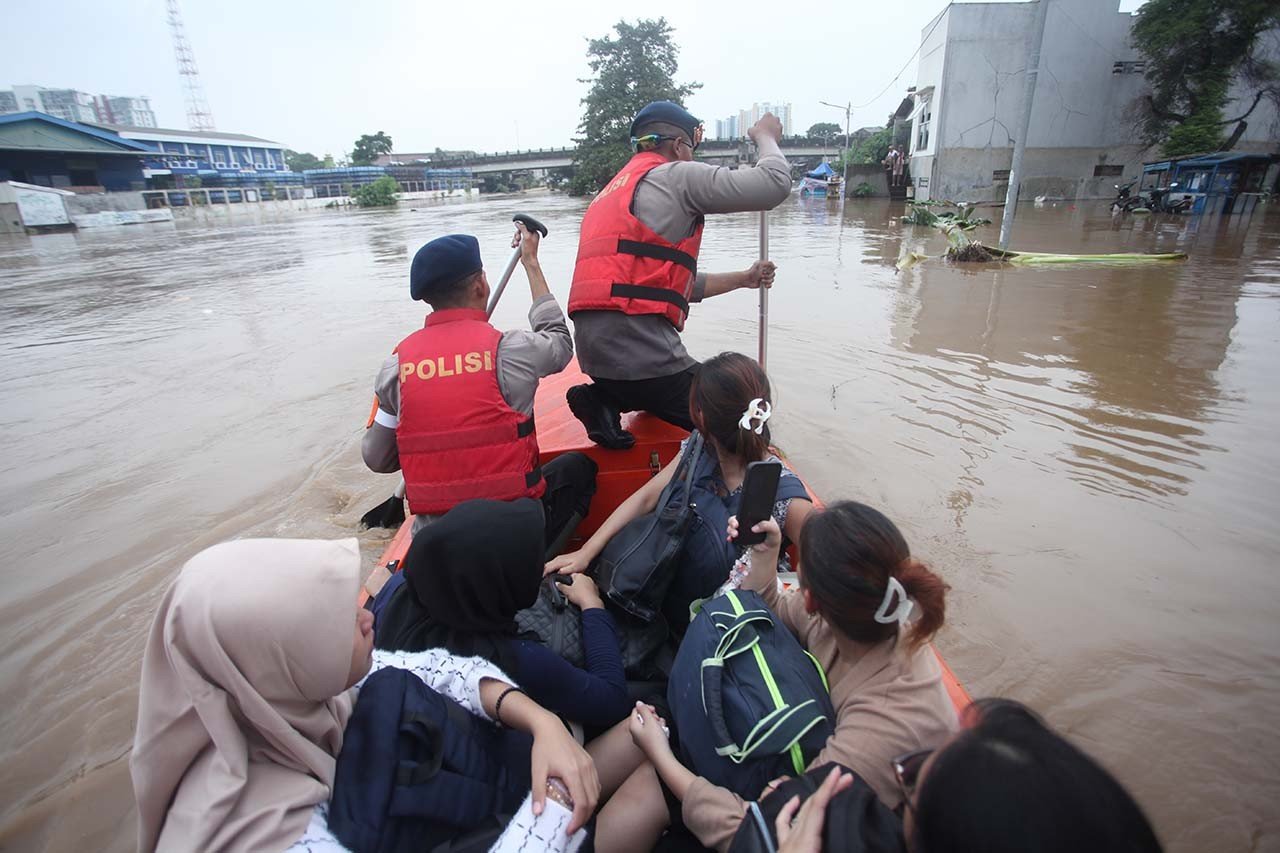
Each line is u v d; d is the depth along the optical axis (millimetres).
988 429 4852
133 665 2996
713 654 1381
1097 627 2910
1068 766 764
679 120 2436
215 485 4570
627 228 2264
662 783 1526
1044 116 27641
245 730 1000
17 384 7039
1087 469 4238
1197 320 7652
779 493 1841
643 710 1541
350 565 1035
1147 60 26500
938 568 3305
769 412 1798
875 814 1039
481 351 2053
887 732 1189
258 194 64938
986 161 28375
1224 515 3686
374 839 1015
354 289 12125
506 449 2049
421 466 2057
